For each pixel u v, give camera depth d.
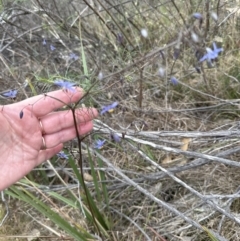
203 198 0.26
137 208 0.31
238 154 0.31
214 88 0.37
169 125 0.35
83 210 0.28
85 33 0.43
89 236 0.27
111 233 0.29
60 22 0.43
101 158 0.29
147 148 0.32
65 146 0.32
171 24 0.40
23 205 0.32
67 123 0.26
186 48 0.37
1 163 0.25
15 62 0.43
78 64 0.40
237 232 0.27
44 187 0.31
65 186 0.31
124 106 0.33
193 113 0.37
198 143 0.32
